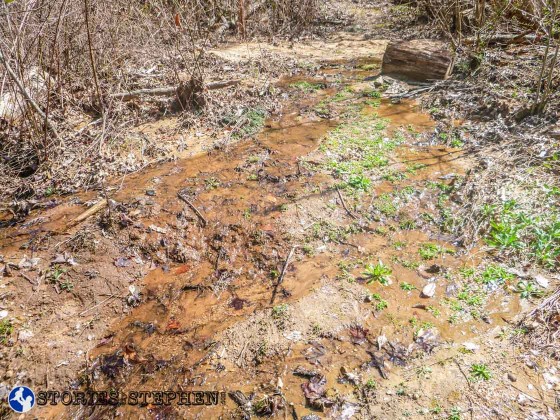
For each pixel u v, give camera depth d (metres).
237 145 4.61
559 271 3.04
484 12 6.00
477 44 5.84
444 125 4.80
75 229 3.44
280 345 2.69
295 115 5.18
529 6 5.74
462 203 3.70
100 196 3.82
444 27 6.77
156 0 6.27
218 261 3.31
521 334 2.68
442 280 3.08
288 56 7.12
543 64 4.22
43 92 4.61
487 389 2.39
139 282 3.16
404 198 3.80
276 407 2.38
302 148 4.48
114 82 5.46
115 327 2.89
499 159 4.11
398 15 9.31
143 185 3.96
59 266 3.15
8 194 3.90
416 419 2.28
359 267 3.21
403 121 4.94
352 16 9.64
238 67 6.46
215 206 3.71
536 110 4.48
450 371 2.50
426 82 5.69
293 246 3.37
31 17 4.31
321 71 6.50
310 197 3.78
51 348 2.71
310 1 8.72
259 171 4.13
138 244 3.36
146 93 5.30
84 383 2.58
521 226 3.30
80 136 4.58
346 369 2.54
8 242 3.36
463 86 5.36
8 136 4.34
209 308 2.99
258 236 3.44
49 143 4.28
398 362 2.57
